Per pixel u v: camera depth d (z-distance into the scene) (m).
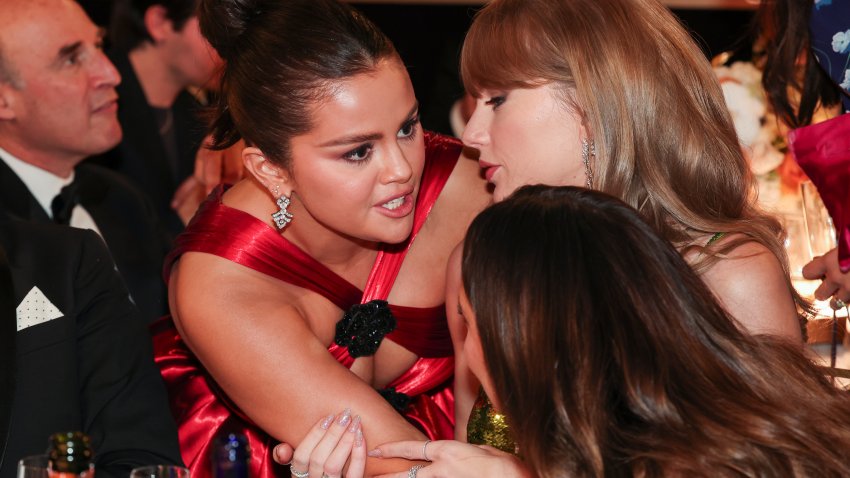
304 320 2.23
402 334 2.40
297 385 2.13
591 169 2.05
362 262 2.35
